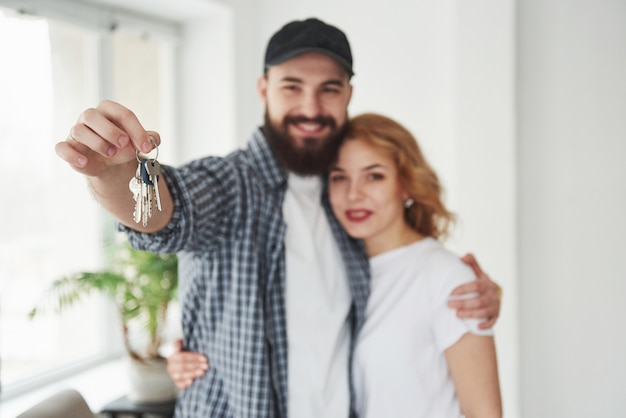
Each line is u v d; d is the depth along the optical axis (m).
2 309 1.61
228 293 0.86
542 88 1.71
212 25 2.04
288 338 0.88
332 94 0.93
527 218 1.74
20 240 1.66
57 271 1.77
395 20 1.91
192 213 0.72
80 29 1.71
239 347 0.84
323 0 2.04
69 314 1.82
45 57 1.70
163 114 2.15
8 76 1.59
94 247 1.88
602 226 1.67
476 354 0.92
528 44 1.72
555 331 1.74
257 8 2.15
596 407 1.71
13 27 1.59
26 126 1.65
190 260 0.91
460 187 1.73
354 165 0.99
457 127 1.72
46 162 1.72
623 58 1.62
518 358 1.70
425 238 1.05
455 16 1.71
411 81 1.89
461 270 0.96
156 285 1.57
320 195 1.02
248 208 0.86
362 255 1.04
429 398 0.94
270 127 0.93
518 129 1.73
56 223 1.76
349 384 0.96
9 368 1.63
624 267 1.65
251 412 0.83
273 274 0.87
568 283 1.72
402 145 1.01
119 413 1.52
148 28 1.95
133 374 1.54
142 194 0.58
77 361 1.83
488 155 1.69
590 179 1.67
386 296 0.99
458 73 1.71
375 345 0.95
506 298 1.68
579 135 1.68
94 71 1.87
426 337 0.95
